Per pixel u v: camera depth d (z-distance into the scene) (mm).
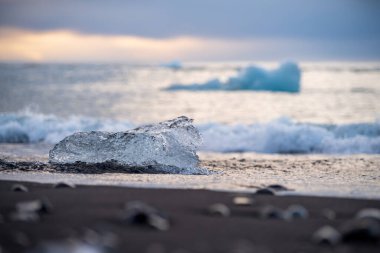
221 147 19891
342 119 31469
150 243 5016
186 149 11656
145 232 5379
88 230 5332
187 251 4824
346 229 5301
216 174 11312
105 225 5566
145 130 12086
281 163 14750
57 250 4270
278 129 20406
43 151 16969
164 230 5523
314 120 31156
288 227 5797
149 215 5754
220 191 8078
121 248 4824
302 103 41562
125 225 5629
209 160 15547
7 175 9891
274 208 6551
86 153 11609
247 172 12172
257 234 5500
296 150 19500
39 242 4953
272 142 19641
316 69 112500
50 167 11094
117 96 47188
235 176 11008
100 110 35469
